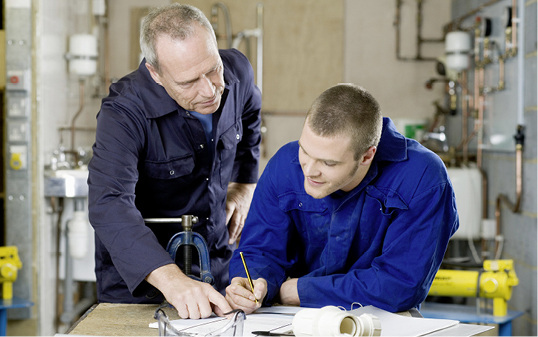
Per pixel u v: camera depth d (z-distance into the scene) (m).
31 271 4.07
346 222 1.92
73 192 4.12
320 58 5.51
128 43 5.47
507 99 4.02
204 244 1.98
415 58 5.41
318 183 1.70
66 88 4.68
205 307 1.70
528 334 3.64
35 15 4.05
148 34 1.96
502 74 4.07
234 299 1.79
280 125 5.56
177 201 2.36
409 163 1.85
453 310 3.52
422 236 1.83
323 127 1.62
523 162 3.75
